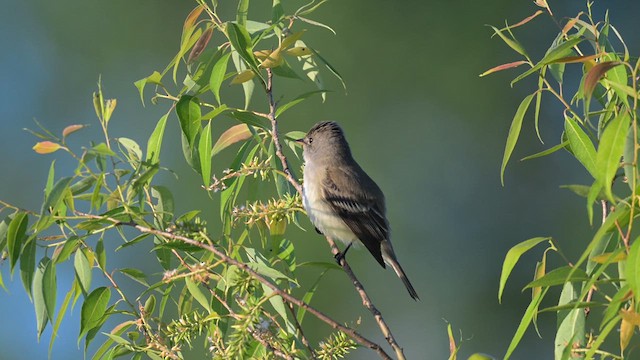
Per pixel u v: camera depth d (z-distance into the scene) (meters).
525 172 17.59
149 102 17.14
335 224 9.87
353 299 15.55
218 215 15.30
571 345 5.07
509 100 17.39
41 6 17.55
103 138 17.09
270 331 5.82
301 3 16.83
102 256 6.51
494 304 16.83
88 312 6.41
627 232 4.78
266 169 7.43
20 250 6.15
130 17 17.42
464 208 16.94
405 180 16.72
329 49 16.86
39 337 6.32
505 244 17.11
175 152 16.33
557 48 5.65
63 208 6.29
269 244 7.42
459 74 17.19
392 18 17.06
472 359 5.40
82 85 17.30
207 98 16.44
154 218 6.71
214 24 7.23
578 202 17.42
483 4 17.39
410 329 16.25
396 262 10.04
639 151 4.93
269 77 7.74
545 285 5.20
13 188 17.16
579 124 6.10
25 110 17.30
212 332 6.34
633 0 19.20
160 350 6.13
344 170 9.99
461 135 17.11
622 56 5.73
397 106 16.83
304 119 16.36
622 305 5.01
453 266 16.66
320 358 5.98
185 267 6.26
